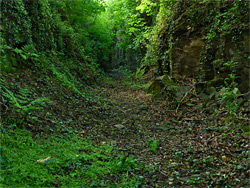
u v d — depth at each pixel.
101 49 21.39
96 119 7.11
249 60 7.73
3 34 7.02
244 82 7.77
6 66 6.59
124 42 20.19
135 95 11.26
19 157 3.68
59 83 8.50
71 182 3.42
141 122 7.42
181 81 10.07
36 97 6.55
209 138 5.62
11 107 5.23
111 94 11.34
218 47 8.85
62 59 11.14
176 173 4.14
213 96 8.26
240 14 8.14
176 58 10.65
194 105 8.38
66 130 5.54
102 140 5.64
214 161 4.45
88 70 13.59
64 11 15.10
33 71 7.67
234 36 8.17
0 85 5.59
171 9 11.83
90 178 3.69
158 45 12.85
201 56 9.65
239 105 6.82
